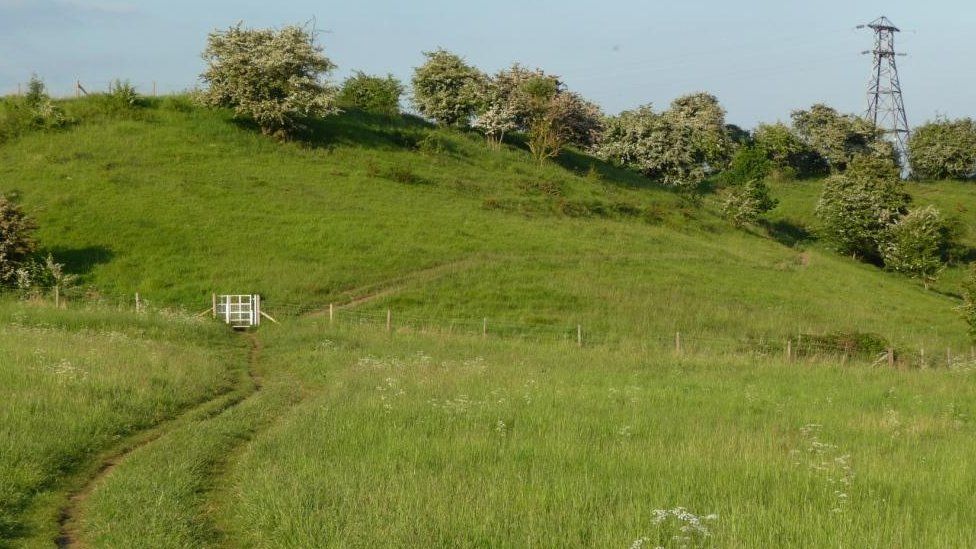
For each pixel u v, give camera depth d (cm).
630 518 1203
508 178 7594
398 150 7656
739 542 1123
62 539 1197
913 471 1560
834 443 1836
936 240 7631
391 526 1148
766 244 7638
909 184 11538
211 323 3853
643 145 9606
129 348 2752
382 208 6125
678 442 1770
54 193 5550
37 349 2456
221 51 7106
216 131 6931
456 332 4059
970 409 2425
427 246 5534
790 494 1373
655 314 4744
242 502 1294
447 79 9162
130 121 6850
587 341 4088
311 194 6169
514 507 1259
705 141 11269
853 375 3089
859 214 8019
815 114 11988
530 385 2423
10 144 6294
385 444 1658
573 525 1178
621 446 1686
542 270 5359
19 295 4175
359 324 4028
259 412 2069
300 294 4594
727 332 4562
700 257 6312
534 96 9025
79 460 1556
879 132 12062
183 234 5209
